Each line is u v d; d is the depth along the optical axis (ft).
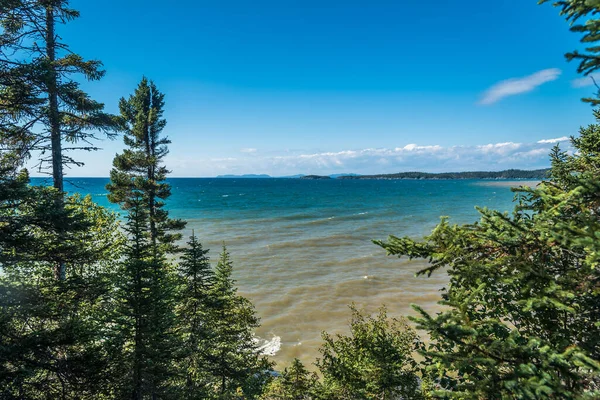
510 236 12.58
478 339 11.41
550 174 20.98
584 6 10.03
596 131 23.71
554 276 12.44
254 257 132.16
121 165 67.82
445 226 14.10
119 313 31.60
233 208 297.53
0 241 21.58
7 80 24.77
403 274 112.68
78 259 27.48
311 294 95.96
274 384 47.50
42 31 32.04
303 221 218.18
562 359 9.62
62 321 25.66
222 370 45.88
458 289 14.51
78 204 49.08
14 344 21.39
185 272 44.11
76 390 25.03
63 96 32.32
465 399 10.30
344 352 38.60
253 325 52.54
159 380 31.83
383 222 212.02
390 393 28.60
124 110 71.41
